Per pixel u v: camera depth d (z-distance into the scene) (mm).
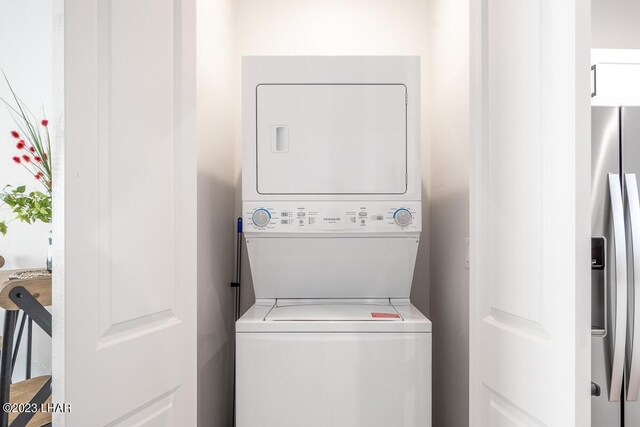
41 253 2434
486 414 1254
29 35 2414
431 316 2393
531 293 1017
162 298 1186
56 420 860
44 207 1897
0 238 2434
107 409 980
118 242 1023
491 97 1228
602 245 1401
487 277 1247
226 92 2240
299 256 1923
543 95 979
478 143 1276
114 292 1008
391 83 1844
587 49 867
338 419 1590
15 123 2406
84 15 929
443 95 2156
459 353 1859
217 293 2066
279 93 1836
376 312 1775
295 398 1592
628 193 1381
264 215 1814
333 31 2494
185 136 1288
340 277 1951
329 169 1834
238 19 2486
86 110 933
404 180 1843
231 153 2365
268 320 1633
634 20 2072
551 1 947
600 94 1779
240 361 1597
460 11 1881
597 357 1408
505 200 1144
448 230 2062
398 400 1594
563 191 897
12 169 2406
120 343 1022
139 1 1105
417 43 2480
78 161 910
